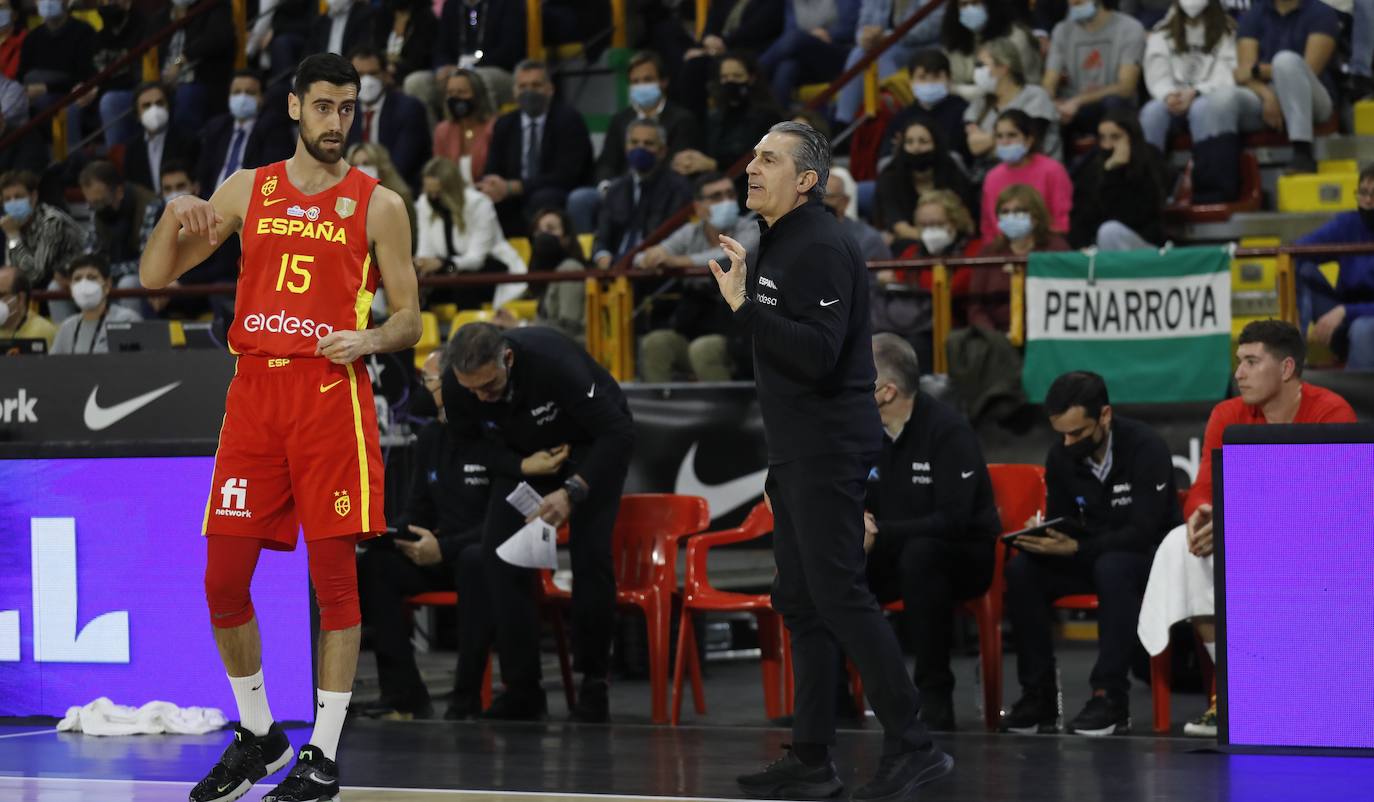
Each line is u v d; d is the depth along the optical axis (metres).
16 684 16.61
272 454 11.73
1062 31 28.80
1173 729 16.36
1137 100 28.62
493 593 17.36
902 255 25.80
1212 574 16.02
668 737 15.55
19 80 37.91
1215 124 26.94
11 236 30.23
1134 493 16.89
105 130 36.56
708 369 23.88
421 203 28.20
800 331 11.63
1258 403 15.98
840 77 30.19
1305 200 26.66
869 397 12.30
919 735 12.18
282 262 11.63
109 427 17.12
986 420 22.06
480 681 17.73
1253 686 13.99
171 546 16.17
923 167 26.53
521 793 12.27
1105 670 16.22
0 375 17.44
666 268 23.44
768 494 12.65
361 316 11.79
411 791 12.38
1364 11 28.50
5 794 12.24
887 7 31.83
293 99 11.72
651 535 18.53
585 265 27.14
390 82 32.44
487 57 34.75
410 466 21.02
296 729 15.73
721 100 29.47
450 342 16.89
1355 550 13.66
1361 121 28.23
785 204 12.18
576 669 17.91
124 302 28.38
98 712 15.95
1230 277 21.36
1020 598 16.77
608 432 17.38
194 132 34.75
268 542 12.08
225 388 16.73
